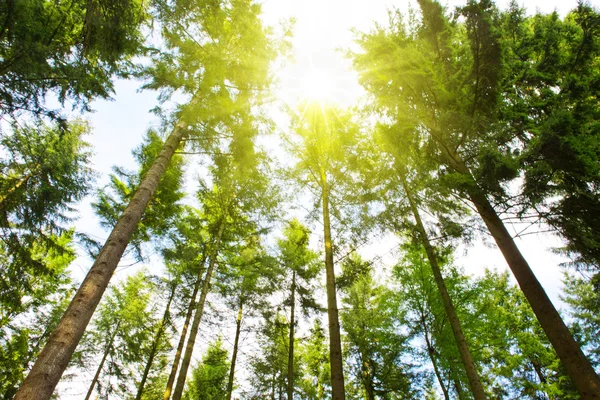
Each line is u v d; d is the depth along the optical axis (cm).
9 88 668
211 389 1773
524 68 899
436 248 901
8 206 848
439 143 813
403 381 1245
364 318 1330
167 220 1334
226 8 790
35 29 639
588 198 587
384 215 886
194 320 1093
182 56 805
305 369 1841
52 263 1502
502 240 662
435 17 805
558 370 1616
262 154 896
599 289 921
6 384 1304
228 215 1340
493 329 1306
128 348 1584
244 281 1414
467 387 1268
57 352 384
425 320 1315
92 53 689
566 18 943
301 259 1498
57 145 1064
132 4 632
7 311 1393
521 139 738
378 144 934
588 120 657
